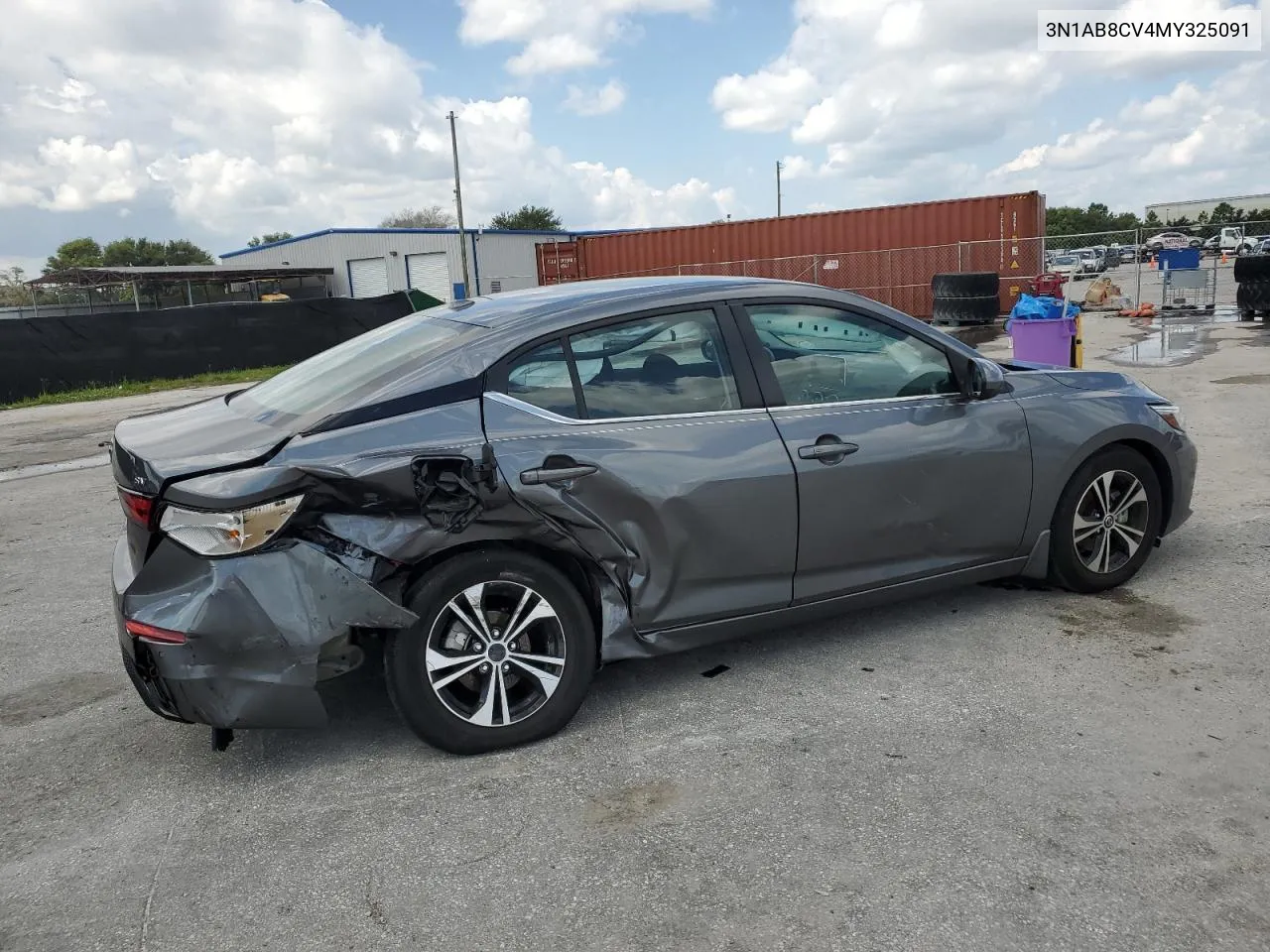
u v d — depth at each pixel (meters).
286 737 3.48
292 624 2.91
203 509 2.86
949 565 4.00
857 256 24.20
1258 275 17.06
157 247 88.00
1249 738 3.14
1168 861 2.53
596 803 2.95
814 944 2.29
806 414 3.66
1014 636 4.05
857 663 3.87
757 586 3.61
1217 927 2.28
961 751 3.15
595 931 2.37
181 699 2.91
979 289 20.91
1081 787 2.90
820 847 2.66
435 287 47.09
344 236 48.47
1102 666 3.72
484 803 2.97
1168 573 4.68
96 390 19.30
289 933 2.42
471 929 2.40
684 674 3.85
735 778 3.05
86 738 3.57
